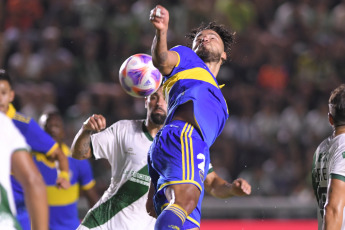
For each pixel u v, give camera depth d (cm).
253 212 2023
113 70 2580
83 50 2567
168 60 898
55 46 2545
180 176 843
